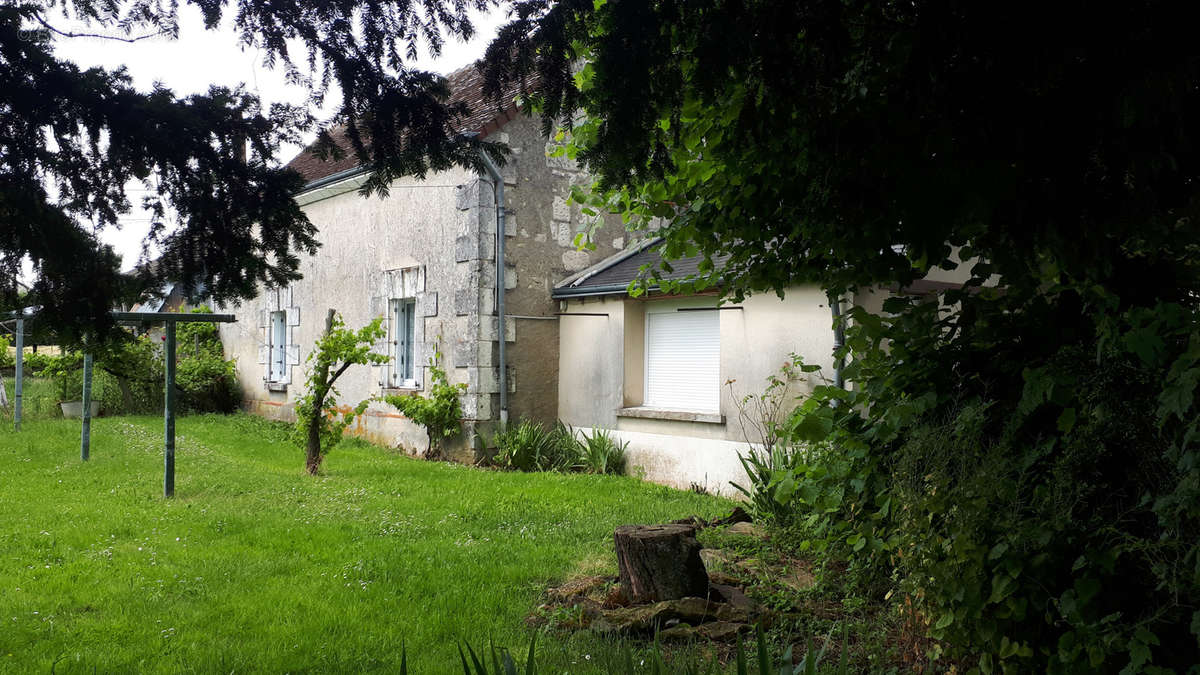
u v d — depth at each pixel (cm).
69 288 371
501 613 499
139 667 403
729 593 507
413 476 1020
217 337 1861
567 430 1184
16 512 757
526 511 802
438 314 1228
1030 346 364
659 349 1088
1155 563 278
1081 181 271
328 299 1500
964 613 324
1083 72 258
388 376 1334
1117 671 299
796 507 626
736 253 446
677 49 279
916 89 273
